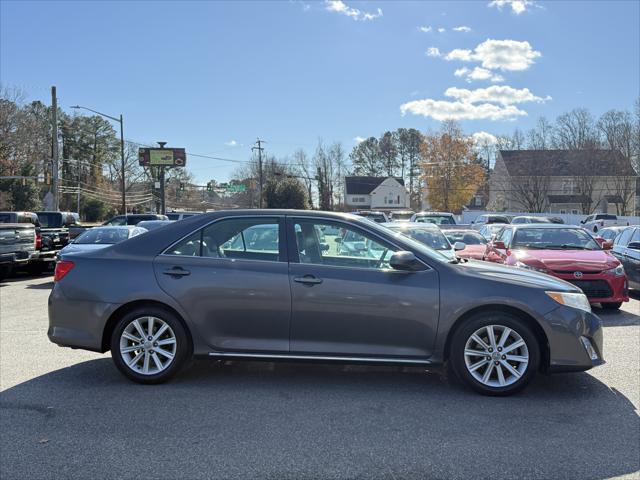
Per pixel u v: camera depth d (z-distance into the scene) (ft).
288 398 14.97
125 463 11.04
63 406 14.33
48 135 198.08
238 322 15.70
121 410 14.02
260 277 15.60
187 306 15.75
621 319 26.66
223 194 350.84
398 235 16.25
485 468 10.83
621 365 18.28
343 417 13.55
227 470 10.75
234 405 14.39
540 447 11.80
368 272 15.46
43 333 24.11
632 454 11.46
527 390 15.71
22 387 15.96
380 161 350.84
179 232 16.48
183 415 13.66
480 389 15.08
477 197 272.51
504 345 15.16
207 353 15.85
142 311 15.98
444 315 15.06
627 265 35.37
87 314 16.07
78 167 274.36
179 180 310.65
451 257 16.87
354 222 16.14
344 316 15.30
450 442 12.05
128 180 292.20
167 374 15.96
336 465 10.96
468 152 221.46
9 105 173.47
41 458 11.26
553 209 184.24
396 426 12.97
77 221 67.46
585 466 10.92
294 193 227.81
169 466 10.92
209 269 15.85
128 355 16.16
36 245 49.11
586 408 14.23
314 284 15.38
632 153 156.04
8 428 12.85
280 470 10.76
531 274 16.20
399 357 15.30
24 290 41.11
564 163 177.06
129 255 16.33
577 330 14.98
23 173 177.99
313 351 15.51
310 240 16.03
